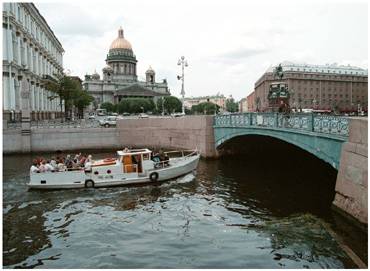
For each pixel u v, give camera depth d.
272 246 11.91
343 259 10.73
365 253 11.03
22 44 52.97
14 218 15.76
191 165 24.36
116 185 21.38
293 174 24.11
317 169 24.95
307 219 13.88
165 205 17.28
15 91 49.19
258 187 20.27
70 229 14.31
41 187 20.72
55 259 11.52
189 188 20.47
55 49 85.50
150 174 21.81
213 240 12.71
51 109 73.31
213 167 27.00
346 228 12.79
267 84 102.12
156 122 41.62
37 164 21.73
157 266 10.87
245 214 15.41
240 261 10.97
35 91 60.56
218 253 11.62
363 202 11.80
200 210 16.28
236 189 19.88
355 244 11.64
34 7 59.28
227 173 24.58
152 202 17.86
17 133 38.50
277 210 15.66
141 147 42.75
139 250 12.08
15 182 22.92
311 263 10.63
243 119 24.41
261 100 109.75
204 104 118.19
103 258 11.52
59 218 15.71
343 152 13.33
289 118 18.12
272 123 20.12
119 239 13.12
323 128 15.09
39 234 13.78
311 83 101.50
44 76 66.00
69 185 20.94
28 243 12.88
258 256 11.24
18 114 48.97
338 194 13.72
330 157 14.62
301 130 16.86
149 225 14.55
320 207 15.59
